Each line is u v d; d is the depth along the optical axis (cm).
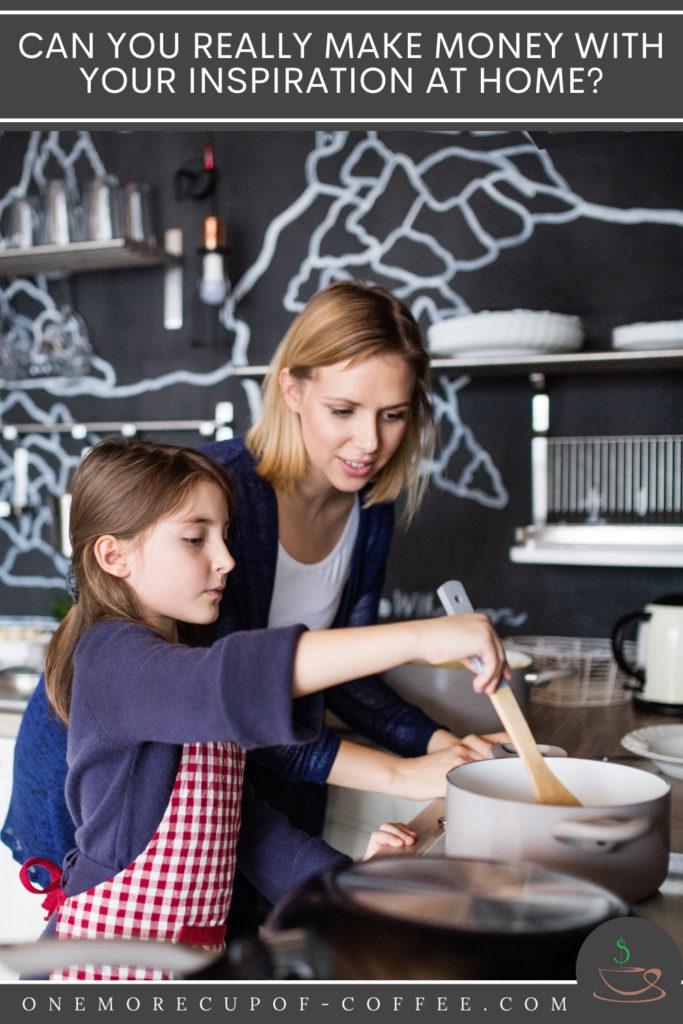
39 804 110
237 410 233
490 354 183
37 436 252
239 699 69
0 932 154
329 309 113
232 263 232
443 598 78
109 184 224
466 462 214
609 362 181
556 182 206
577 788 77
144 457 95
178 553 92
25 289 252
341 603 138
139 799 90
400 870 53
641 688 152
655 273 200
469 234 213
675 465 200
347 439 112
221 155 232
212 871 95
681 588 199
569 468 207
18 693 166
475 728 128
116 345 245
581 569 206
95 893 91
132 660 79
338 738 114
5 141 252
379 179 220
